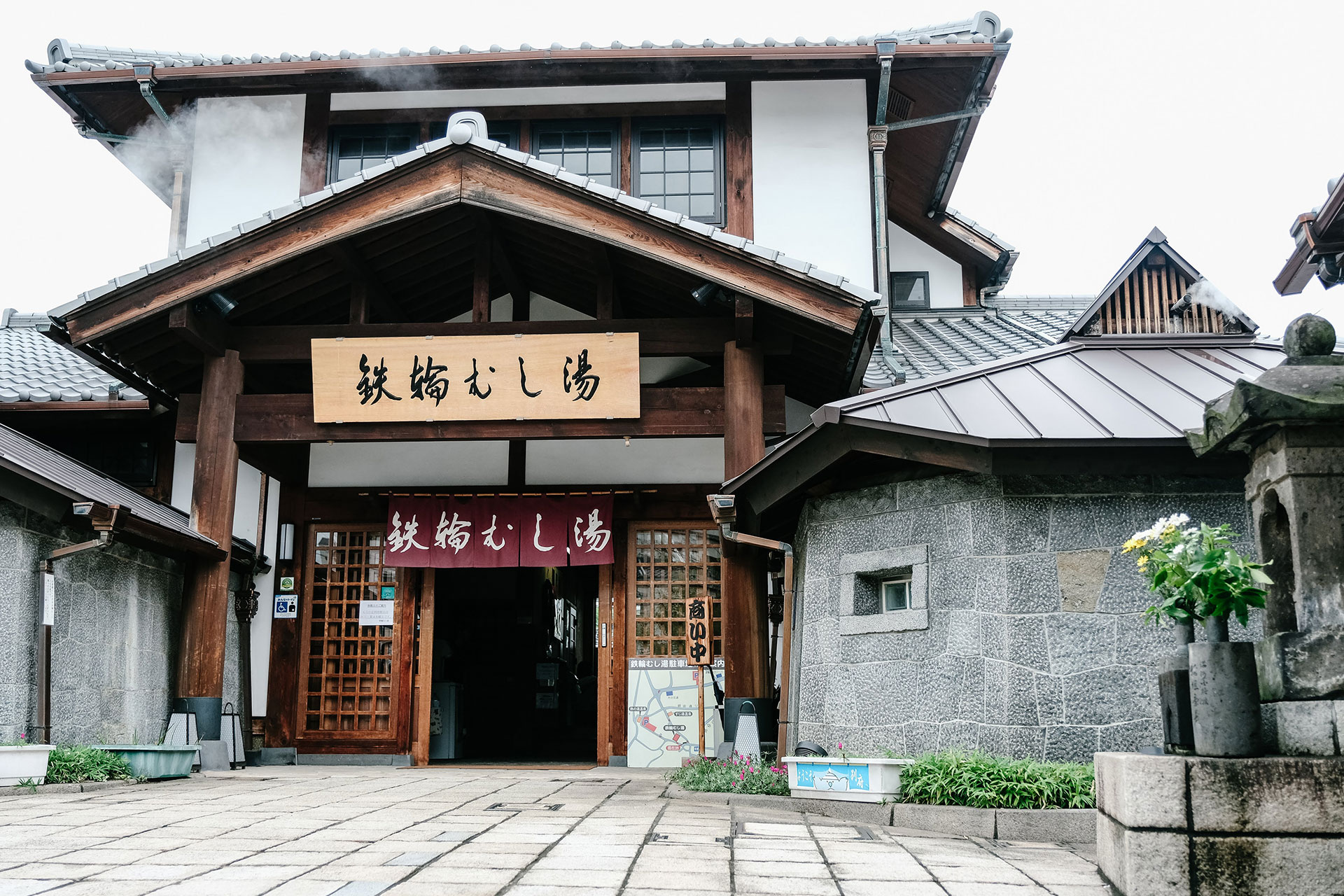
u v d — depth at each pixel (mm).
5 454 8641
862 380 11266
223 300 10086
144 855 5141
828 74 12352
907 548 7641
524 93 12586
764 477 8758
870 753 7680
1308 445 4570
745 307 9609
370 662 12180
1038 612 6922
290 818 6520
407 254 10914
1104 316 8781
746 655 9820
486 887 4410
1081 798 6180
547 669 16125
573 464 12133
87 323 9891
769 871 4902
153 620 10609
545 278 11539
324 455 12430
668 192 12422
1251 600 4512
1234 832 4223
